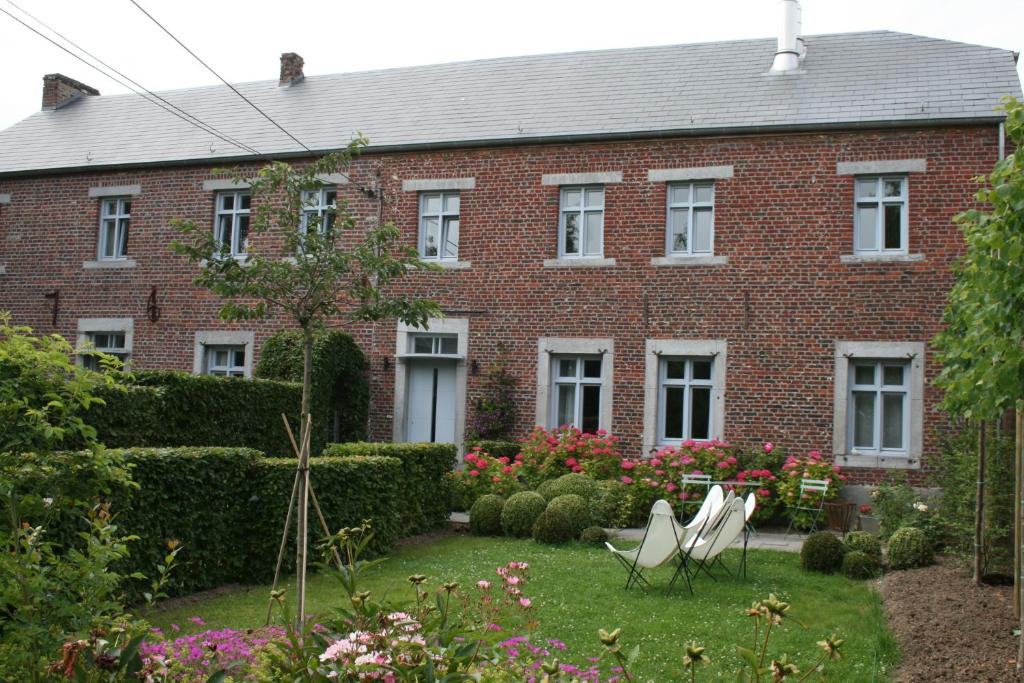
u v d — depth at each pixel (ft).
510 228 51.80
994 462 29.71
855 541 33.50
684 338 48.34
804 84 50.83
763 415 46.78
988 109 45.34
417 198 53.78
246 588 28.07
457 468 51.24
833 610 26.48
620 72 56.44
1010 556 29.35
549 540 37.35
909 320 45.14
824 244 46.62
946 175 45.24
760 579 30.91
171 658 13.17
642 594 27.96
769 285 47.26
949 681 18.86
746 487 44.32
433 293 52.85
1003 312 18.33
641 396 48.78
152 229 58.34
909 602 26.86
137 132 62.85
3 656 13.12
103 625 13.99
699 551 31.53
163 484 25.77
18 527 15.01
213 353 57.16
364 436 53.06
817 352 46.26
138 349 57.88
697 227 49.47
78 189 60.34
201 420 40.34
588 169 50.65
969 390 20.84
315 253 27.09
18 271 61.26
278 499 29.35
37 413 15.20
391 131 55.62
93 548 14.96
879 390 45.83
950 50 51.08
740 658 21.29
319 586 28.35
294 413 47.03
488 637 13.15
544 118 53.01
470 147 52.54
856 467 45.19
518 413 50.83
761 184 47.80
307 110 60.64
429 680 11.12
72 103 70.03
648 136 49.21
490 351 51.62
